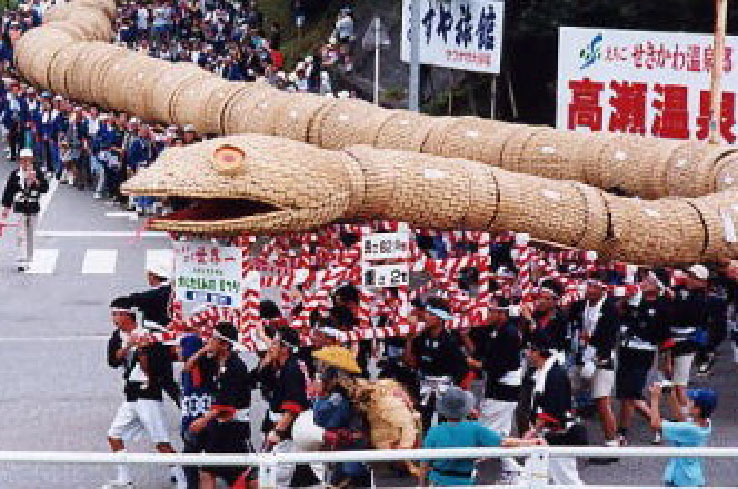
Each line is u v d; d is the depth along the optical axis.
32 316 34.03
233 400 20.55
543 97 50.97
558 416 21.12
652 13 45.84
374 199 22.98
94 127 49.22
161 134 46.00
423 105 54.47
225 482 21.62
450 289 24.05
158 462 15.81
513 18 49.47
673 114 36.09
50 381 28.53
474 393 26.44
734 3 44.66
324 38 68.81
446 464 18.05
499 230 24.45
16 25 67.19
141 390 22.44
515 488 16.70
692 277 25.78
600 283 24.88
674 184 30.09
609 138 31.66
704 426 20.28
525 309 24.25
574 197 25.02
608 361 24.52
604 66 37.75
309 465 18.05
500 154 32.47
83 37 59.25
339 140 35.97
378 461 17.72
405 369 23.58
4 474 21.19
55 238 43.16
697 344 25.81
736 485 20.81
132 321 22.62
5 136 61.31
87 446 24.30
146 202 46.03
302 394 21.09
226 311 22.08
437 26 45.25
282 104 38.81
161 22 79.88
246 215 22.11
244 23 79.69
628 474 23.28
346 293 23.89
